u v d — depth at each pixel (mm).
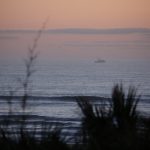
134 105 12344
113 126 11711
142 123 11812
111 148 10727
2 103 74625
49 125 11047
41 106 116375
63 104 115062
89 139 11062
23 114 10016
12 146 10203
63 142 10680
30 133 10602
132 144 10570
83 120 12109
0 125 10172
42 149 10305
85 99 12414
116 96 12375
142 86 186000
